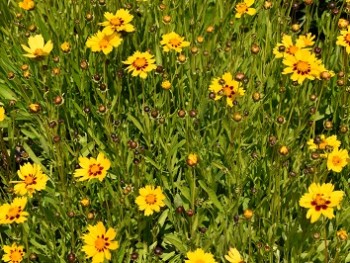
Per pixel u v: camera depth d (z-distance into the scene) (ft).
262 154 3.33
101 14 3.73
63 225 3.21
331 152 3.04
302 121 3.49
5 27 3.89
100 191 3.22
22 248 2.96
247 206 3.29
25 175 3.01
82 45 3.67
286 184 3.15
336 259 2.97
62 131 3.37
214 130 3.46
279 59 3.59
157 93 3.64
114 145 3.23
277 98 3.58
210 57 3.76
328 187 2.82
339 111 3.55
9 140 3.45
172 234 3.21
